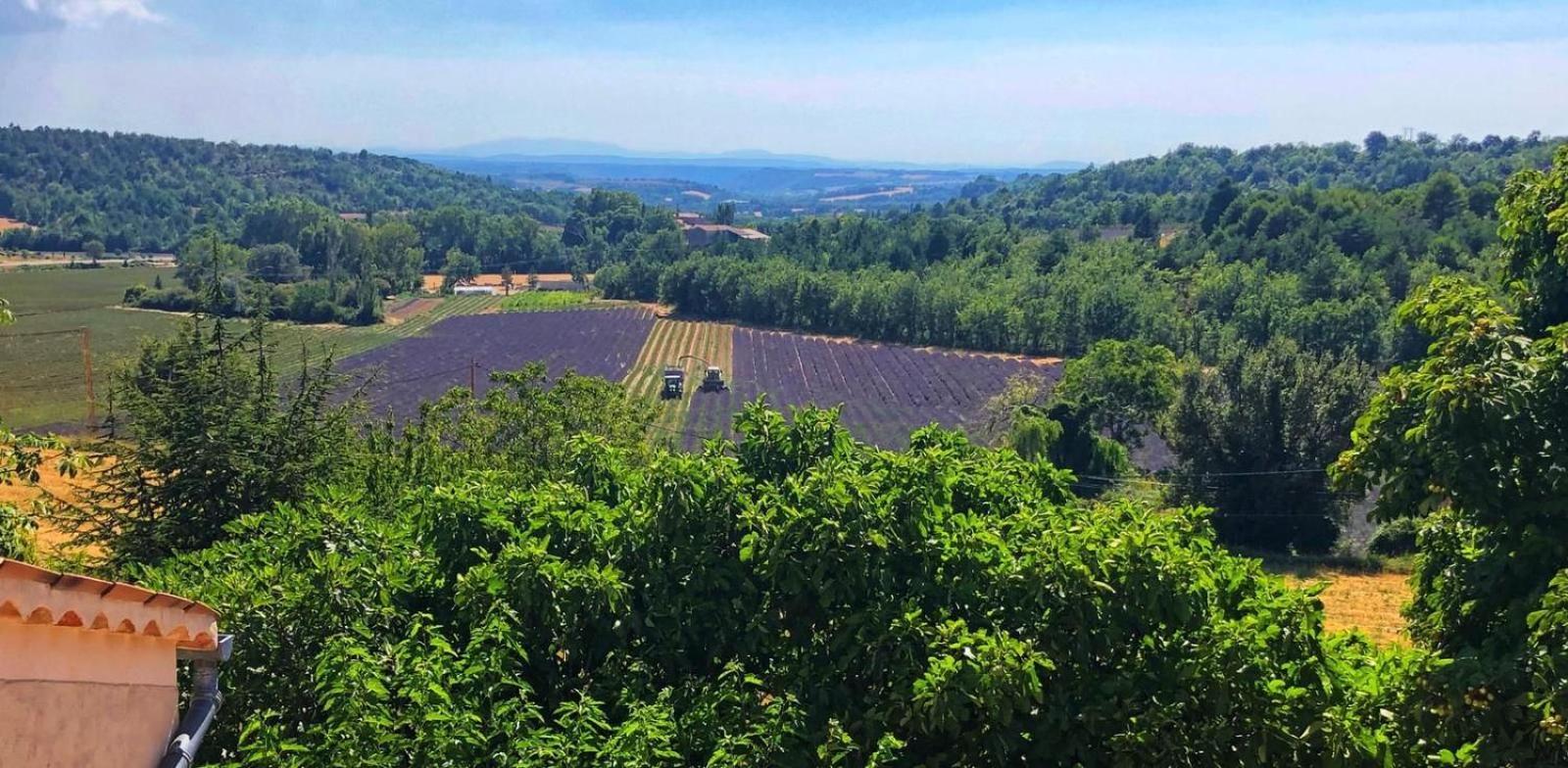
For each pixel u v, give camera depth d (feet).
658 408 105.91
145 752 18.95
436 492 36.55
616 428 89.10
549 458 81.05
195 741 20.13
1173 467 158.81
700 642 33.53
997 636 29.99
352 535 38.27
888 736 28.02
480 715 28.35
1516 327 33.55
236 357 65.62
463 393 92.43
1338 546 144.97
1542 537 31.17
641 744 26.50
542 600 31.86
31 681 16.25
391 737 25.90
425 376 246.06
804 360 284.82
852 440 41.04
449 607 34.68
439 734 26.17
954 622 30.25
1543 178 37.91
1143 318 266.98
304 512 46.47
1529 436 31.14
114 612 17.54
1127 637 32.50
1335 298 260.42
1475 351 32.58
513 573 32.12
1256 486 144.05
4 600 15.48
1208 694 30.04
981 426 197.36
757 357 289.53
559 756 26.40
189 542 60.54
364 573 33.88
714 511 34.94
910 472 34.94
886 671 31.50
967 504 40.81
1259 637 30.25
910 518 33.68
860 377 259.80
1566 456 30.58
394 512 60.34
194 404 62.08
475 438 85.71
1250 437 143.64
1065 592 30.96
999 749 29.53
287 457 64.95
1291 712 29.68
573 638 32.73
